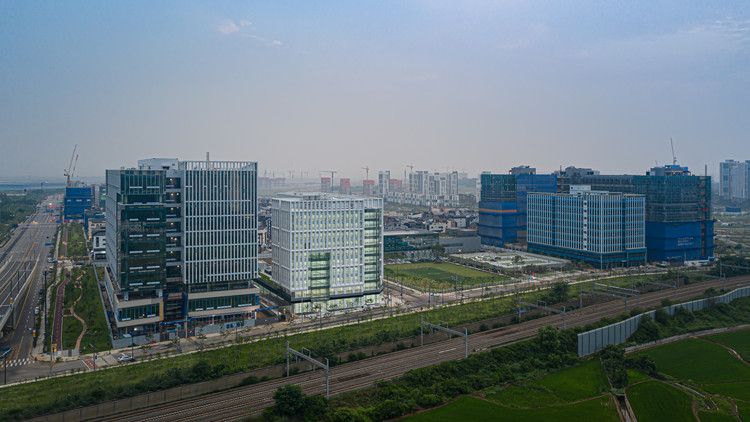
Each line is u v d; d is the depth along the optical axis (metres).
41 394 156.62
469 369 182.62
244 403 153.38
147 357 193.38
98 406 148.00
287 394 147.88
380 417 148.00
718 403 166.75
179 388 163.00
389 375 176.62
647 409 162.50
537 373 186.12
